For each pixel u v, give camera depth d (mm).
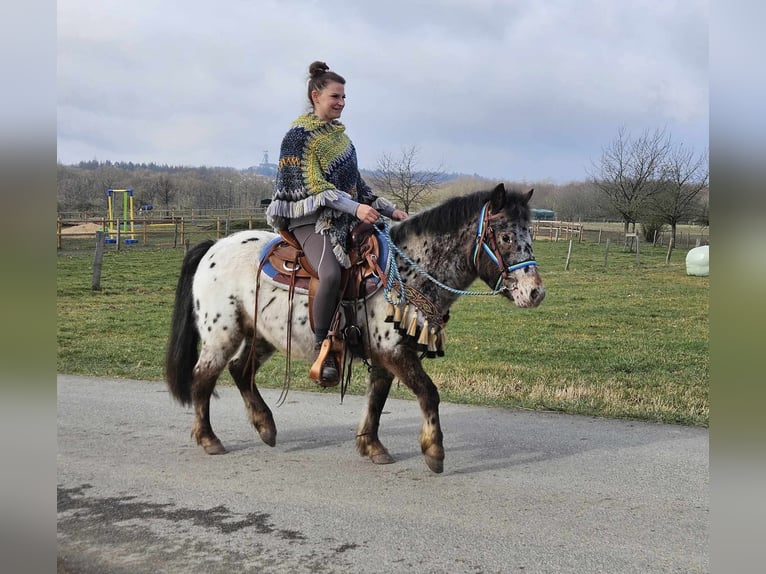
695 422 5543
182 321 5086
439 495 4062
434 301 4340
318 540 3482
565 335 10758
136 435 5402
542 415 5816
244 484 4297
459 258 4281
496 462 4637
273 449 5027
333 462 4715
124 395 6758
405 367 4227
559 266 22172
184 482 4340
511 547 3363
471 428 5453
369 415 4711
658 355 8977
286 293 4500
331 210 4273
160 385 7238
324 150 4277
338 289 4215
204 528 3646
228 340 4871
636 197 31078
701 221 32312
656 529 3547
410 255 4359
